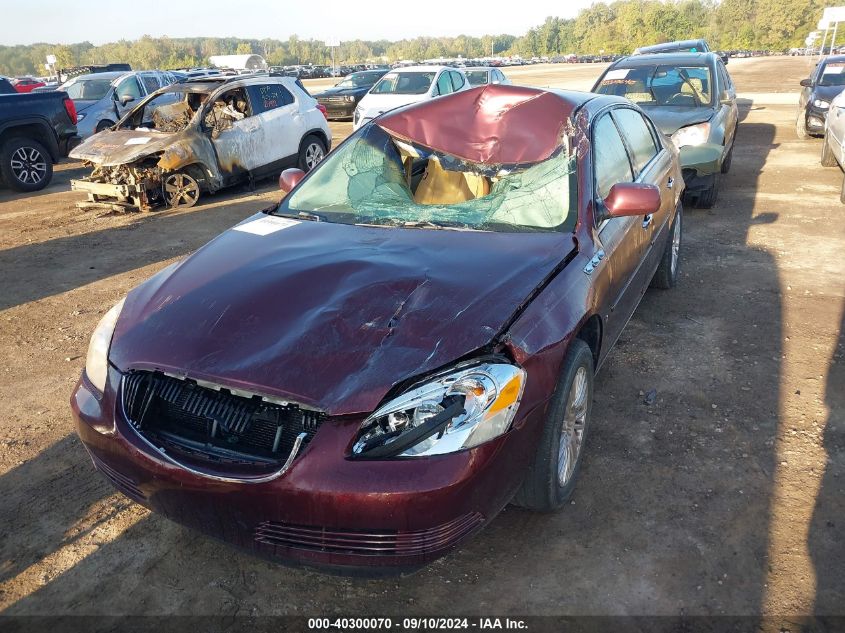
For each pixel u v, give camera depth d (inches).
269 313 96.5
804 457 127.1
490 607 95.6
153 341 95.5
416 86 545.0
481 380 86.2
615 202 123.3
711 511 113.4
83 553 107.9
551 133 139.9
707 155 288.4
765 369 161.3
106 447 93.9
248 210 345.7
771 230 277.1
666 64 346.9
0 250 286.4
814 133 504.7
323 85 1558.8
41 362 178.1
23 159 415.2
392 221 128.6
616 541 107.3
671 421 140.6
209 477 84.6
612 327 134.1
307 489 80.8
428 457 81.9
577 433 116.3
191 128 354.3
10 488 124.6
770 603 94.6
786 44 4517.7
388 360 86.4
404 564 83.4
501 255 110.2
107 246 287.3
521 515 113.8
